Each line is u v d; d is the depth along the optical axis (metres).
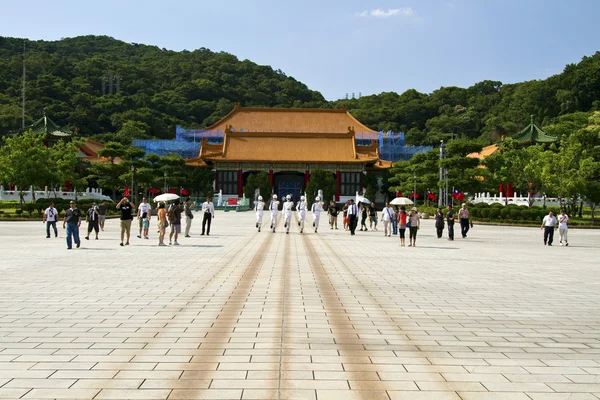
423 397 7.10
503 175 75.81
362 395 7.12
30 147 61.31
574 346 9.66
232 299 13.52
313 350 9.09
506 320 11.68
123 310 12.15
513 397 7.14
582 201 64.75
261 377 7.73
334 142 118.12
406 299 13.91
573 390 7.41
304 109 135.00
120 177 77.75
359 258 23.72
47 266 19.75
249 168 113.25
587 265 22.50
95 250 25.91
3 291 14.49
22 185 61.50
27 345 9.30
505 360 8.74
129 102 173.25
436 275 18.61
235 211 89.88
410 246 30.59
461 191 68.19
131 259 22.17
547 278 18.31
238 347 9.21
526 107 153.38
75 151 74.44
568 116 102.62
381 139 129.38
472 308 12.92
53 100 155.50
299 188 120.81
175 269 19.14
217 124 133.62
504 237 40.28
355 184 114.81
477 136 173.62
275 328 10.55
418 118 188.38
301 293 14.48
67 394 7.06
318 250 27.09
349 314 11.95
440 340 9.91
